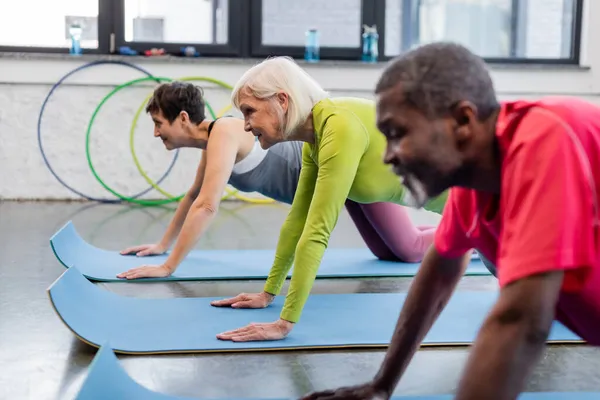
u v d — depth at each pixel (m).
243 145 3.20
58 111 5.98
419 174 1.04
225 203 6.13
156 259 3.57
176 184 6.23
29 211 5.41
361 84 6.19
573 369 2.16
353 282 3.26
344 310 2.73
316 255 2.30
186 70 6.02
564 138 0.98
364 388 1.49
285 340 2.34
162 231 4.66
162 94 3.15
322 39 6.47
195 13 6.21
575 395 1.92
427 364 2.19
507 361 0.96
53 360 2.18
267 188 3.45
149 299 2.80
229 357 2.21
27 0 5.97
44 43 6.05
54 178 6.07
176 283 3.16
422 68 1.01
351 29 6.48
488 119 1.04
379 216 3.43
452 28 6.75
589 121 1.01
